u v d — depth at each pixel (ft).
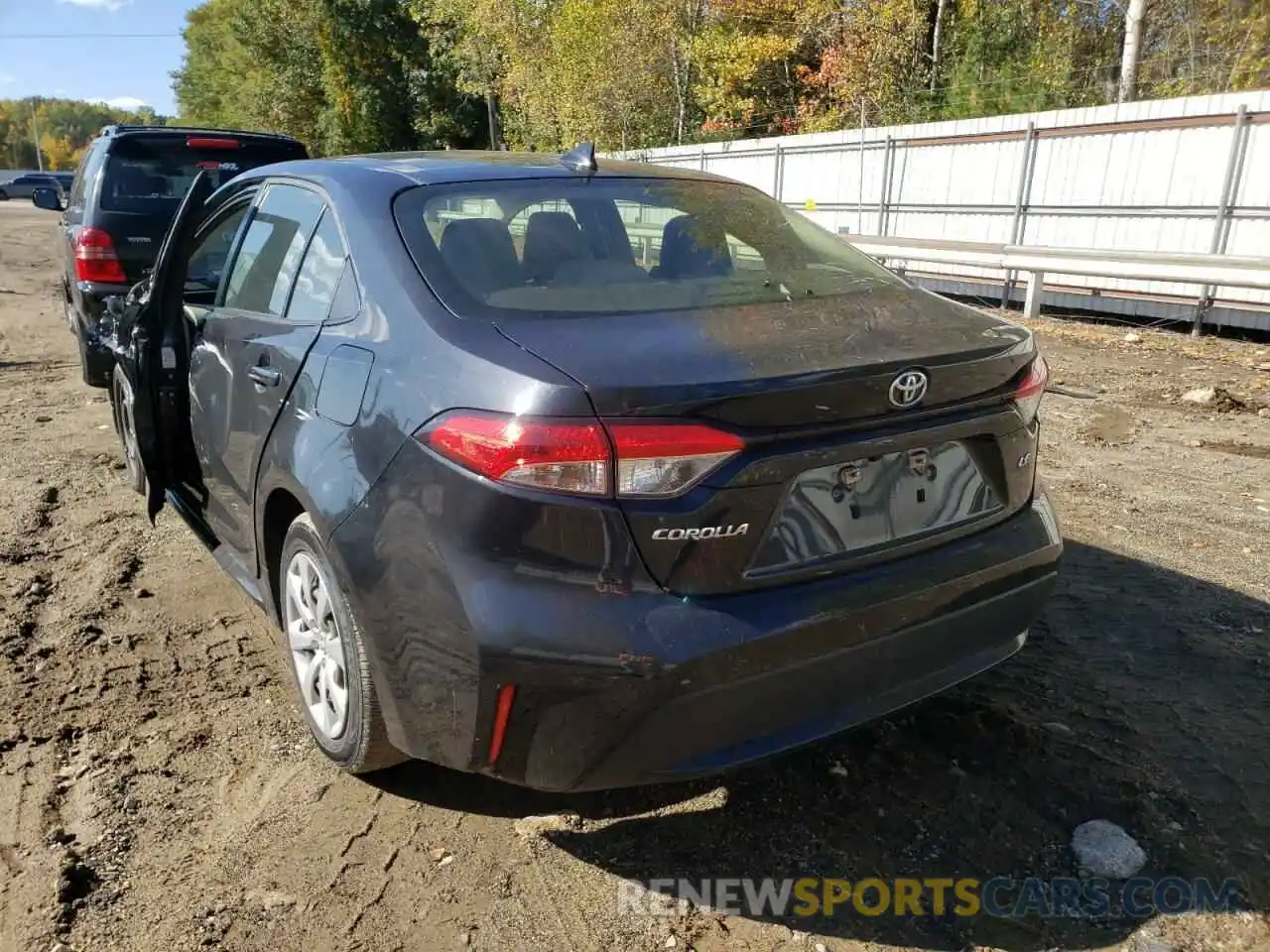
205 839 8.22
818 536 7.13
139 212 21.66
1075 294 36.14
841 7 72.95
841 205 47.19
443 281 8.06
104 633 11.82
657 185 10.35
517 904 7.52
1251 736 9.46
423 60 123.24
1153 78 62.64
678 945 7.13
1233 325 30.78
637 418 6.45
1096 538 14.47
